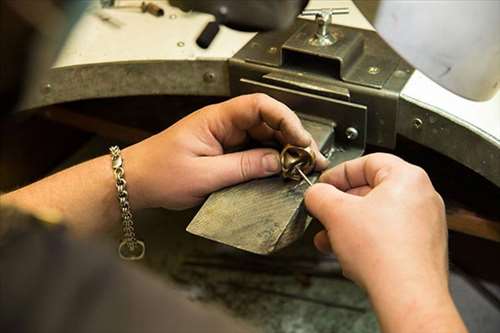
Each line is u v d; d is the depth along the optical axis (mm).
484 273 1036
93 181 835
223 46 951
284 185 787
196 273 1292
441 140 836
